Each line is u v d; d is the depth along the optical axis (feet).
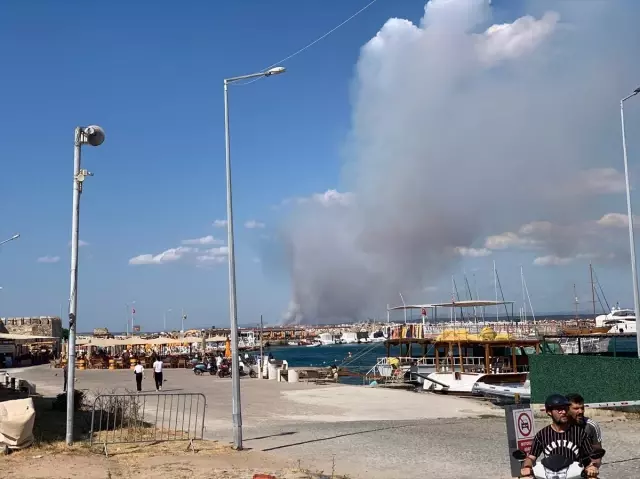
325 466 43.45
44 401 87.71
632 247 82.38
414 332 155.43
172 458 45.21
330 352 627.46
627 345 352.08
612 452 46.98
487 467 42.75
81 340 242.78
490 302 156.87
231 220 54.44
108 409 59.93
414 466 43.50
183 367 214.28
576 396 22.29
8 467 41.34
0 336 106.11
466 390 123.65
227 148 55.67
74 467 41.39
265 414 79.46
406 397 99.91
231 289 52.85
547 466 21.44
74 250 52.70
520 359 136.98
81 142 53.93
